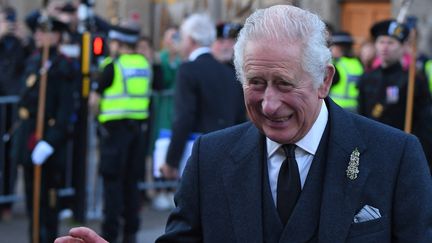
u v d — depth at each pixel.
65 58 9.58
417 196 3.51
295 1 4.53
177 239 3.74
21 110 9.63
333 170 3.54
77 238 3.59
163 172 8.42
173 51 13.02
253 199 3.58
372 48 12.43
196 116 8.37
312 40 3.35
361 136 3.59
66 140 9.65
